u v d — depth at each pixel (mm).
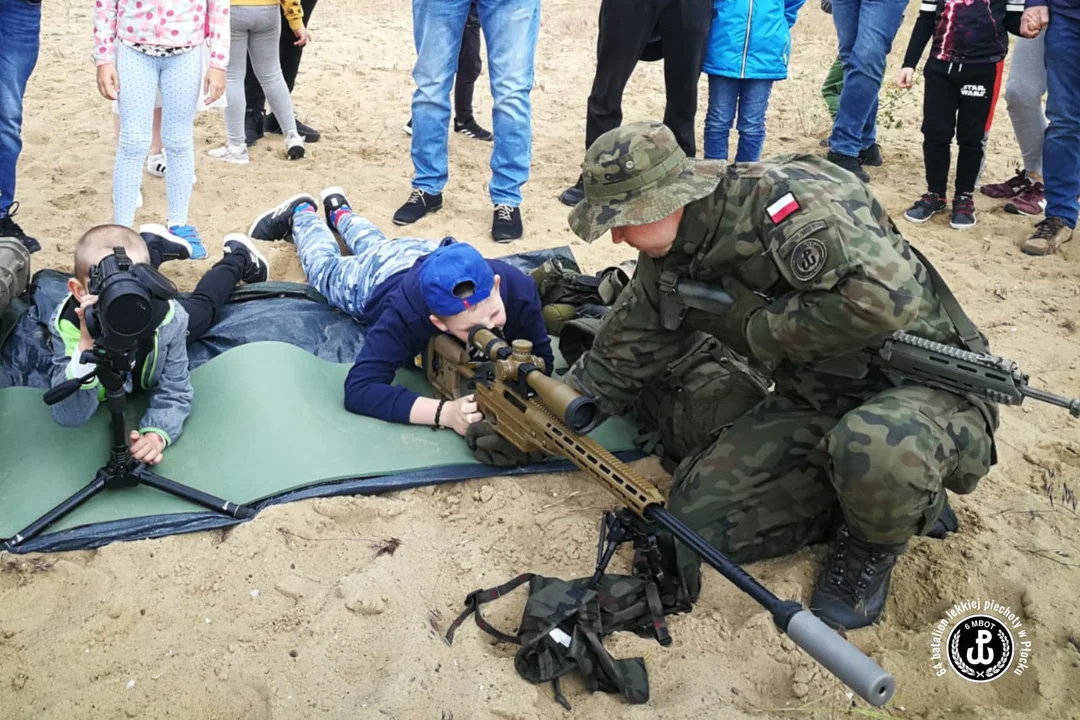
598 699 2797
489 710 2713
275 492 3475
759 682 2881
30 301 4328
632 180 2898
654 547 3045
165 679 2805
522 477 3689
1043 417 4367
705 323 3240
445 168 6098
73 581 3090
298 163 6973
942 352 2969
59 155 6750
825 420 3285
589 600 2912
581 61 10914
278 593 3127
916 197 7051
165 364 3598
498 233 5805
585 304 4504
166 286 3102
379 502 3475
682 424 3678
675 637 2992
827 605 3131
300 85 8969
